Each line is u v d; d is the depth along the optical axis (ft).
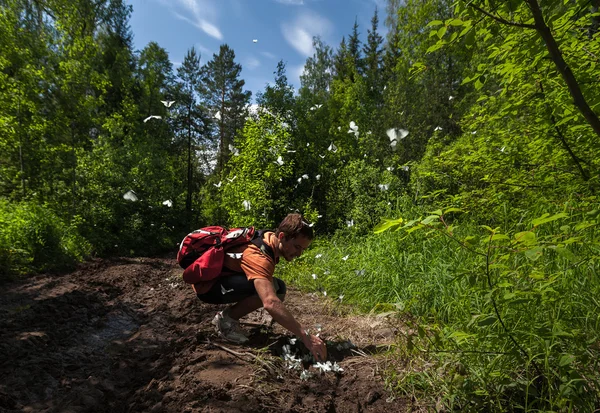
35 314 13.70
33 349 10.63
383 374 8.17
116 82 66.23
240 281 9.04
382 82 77.20
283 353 9.46
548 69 10.69
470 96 37.50
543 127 12.52
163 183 47.16
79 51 37.55
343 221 33.68
